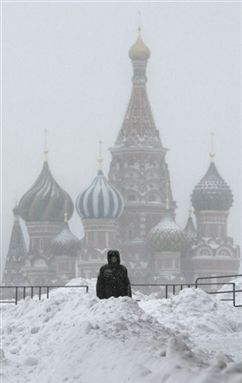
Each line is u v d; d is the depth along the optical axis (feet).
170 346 119.44
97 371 121.70
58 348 142.61
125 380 113.29
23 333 195.72
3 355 144.56
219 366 107.96
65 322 188.44
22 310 230.68
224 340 200.23
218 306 249.55
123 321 144.97
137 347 127.85
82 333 140.05
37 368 136.98
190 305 249.34
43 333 182.50
